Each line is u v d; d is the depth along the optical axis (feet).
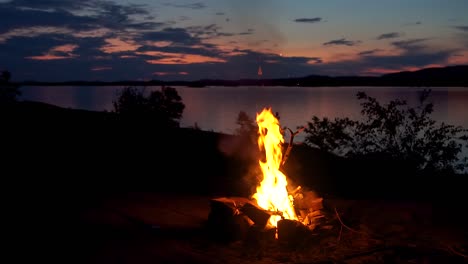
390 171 31.12
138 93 55.42
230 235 17.70
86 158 36.45
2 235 18.34
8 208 22.34
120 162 35.17
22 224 19.81
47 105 64.54
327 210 21.39
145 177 30.40
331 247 17.04
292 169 31.22
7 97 61.98
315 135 35.04
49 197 24.63
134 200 24.17
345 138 34.12
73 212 21.77
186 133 47.60
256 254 16.42
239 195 25.66
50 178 29.53
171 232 18.90
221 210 18.06
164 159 36.68
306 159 34.30
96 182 28.71
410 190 27.32
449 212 21.88
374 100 32.86
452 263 15.53
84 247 17.06
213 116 84.79
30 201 23.76
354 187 27.89
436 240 17.85
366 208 22.45
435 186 28.55
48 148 39.93
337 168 31.99
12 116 53.83
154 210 22.27
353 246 17.21
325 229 18.51
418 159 31.94
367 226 19.52
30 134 44.88
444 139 31.83
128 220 20.59
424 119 32.37
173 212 21.98
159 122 52.90
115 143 42.50
